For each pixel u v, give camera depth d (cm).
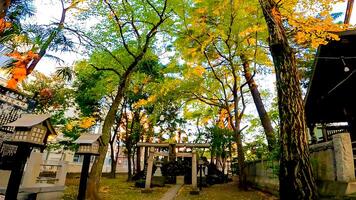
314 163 794
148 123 2497
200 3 1277
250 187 1533
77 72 1775
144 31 1348
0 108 1081
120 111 2362
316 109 1377
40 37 967
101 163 1050
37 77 1836
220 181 2067
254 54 1420
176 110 2600
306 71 1684
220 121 2575
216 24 1357
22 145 465
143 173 2108
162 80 1872
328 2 1091
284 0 1030
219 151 2498
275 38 669
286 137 569
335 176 673
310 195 504
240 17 1274
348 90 1172
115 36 1286
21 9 931
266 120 1612
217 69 1688
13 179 443
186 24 1338
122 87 1171
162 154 1822
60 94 1936
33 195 836
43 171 1392
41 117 504
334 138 689
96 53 1384
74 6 1112
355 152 900
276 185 1123
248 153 2367
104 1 1120
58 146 2145
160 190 1514
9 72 972
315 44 1035
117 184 1814
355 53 1029
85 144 721
